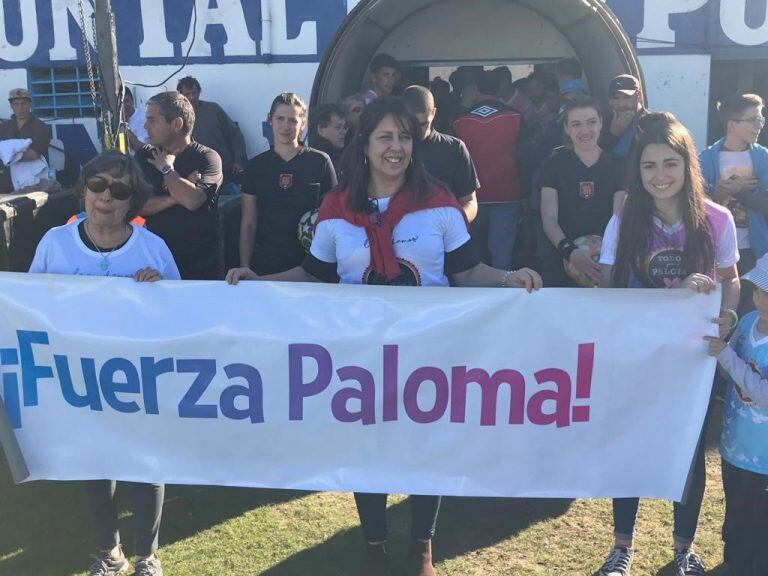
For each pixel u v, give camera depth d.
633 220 3.18
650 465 3.22
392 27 8.38
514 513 4.10
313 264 3.31
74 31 8.92
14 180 8.22
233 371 3.23
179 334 3.21
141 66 8.86
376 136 3.06
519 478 3.26
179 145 4.43
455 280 3.31
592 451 3.23
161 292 3.21
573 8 7.21
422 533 3.44
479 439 3.24
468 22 8.69
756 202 4.79
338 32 7.08
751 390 3.01
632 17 8.52
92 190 3.13
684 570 3.50
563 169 4.36
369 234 3.15
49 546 3.88
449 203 3.20
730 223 3.20
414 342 3.17
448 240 3.22
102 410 3.29
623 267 3.21
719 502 4.11
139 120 8.14
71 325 3.23
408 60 8.81
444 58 8.79
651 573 3.55
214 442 3.29
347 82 7.79
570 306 3.12
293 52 8.71
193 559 3.73
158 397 3.26
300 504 4.22
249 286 3.20
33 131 8.46
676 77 8.59
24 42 9.00
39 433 3.31
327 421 3.25
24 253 6.19
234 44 8.74
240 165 8.51
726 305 3.30
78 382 3.27
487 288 3.12
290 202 4.70
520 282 3.15
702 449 3.46
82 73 9.10
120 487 4.45
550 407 3.20
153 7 8.73
